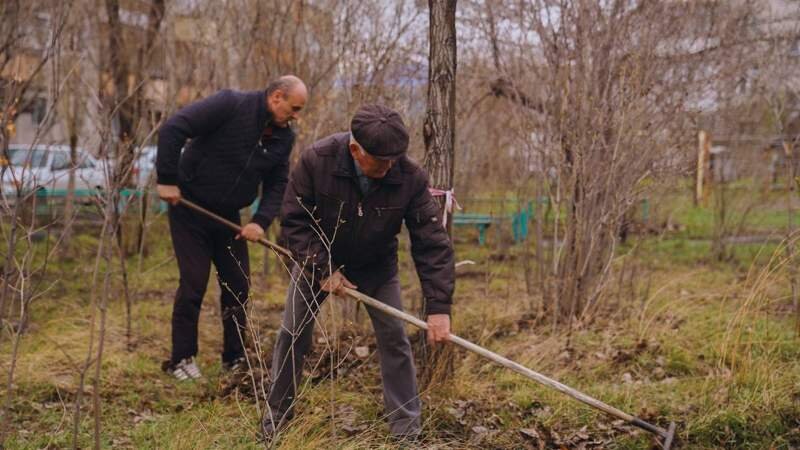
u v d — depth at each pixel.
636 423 4.07
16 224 3.93
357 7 6.94
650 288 7.66
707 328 6.08
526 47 6.73
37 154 9.16
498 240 9.54
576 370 5.46
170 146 4.98
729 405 4.73
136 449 4.12
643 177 6.32
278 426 3.90
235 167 5.18
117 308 6.95
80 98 8.35
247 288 5.44
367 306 4.16
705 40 6.86
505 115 8.98
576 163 6.24
